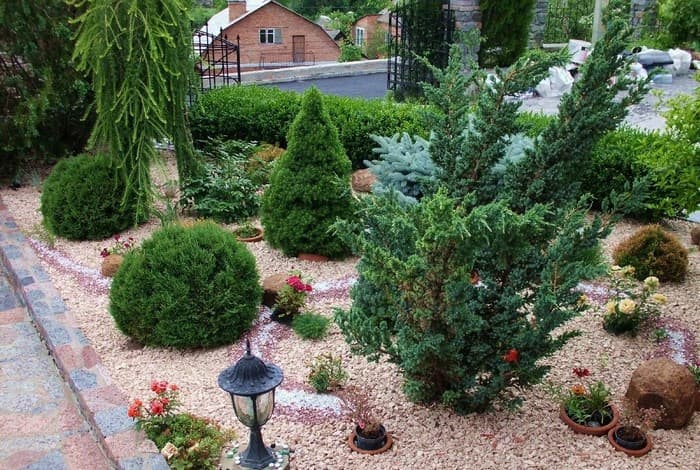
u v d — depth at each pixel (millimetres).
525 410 4211
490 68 14461
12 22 8773
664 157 5344
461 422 4102
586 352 4914
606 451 3807
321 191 6375
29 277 6145
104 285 6203
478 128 4188
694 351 4930
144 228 7562
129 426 4004
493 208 3254
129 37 6234
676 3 10742
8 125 9000
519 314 3912
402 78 13844
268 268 6480
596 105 3846
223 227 7504
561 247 3703
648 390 3971
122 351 5152
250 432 3770
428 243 3318
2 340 5457
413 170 6980
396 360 4113
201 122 10570
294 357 4969
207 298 5051
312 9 39531
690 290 5859
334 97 10531
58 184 7227
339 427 4121
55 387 4820
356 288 4801
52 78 9141
